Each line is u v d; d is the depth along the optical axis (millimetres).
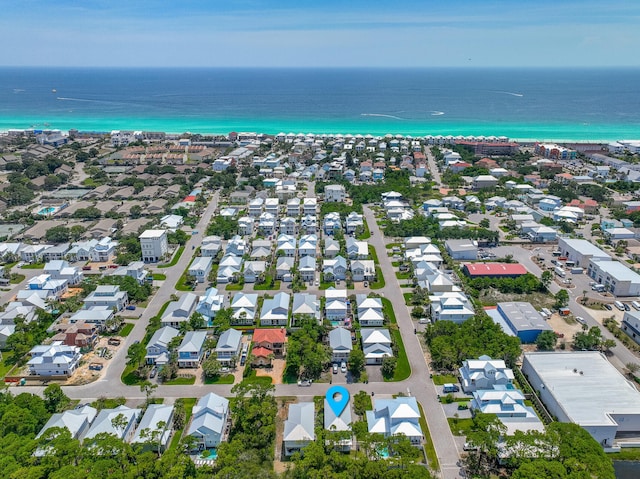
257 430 102938
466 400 116312
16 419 102750
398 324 150250
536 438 95750
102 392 120688
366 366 130000
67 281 176125
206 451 101875
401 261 193500
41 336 140000
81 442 102125
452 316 146875
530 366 122250
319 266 190375
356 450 102500
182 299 155250
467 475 95188
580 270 184500
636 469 99188
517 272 176750
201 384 123812
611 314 154875
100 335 145375
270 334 137375
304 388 121312
